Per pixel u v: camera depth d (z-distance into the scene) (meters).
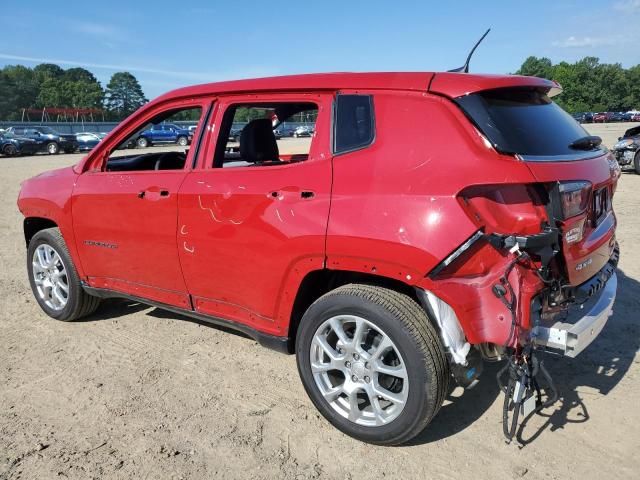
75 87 107.62
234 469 2.66
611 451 2.73
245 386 3.45
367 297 2.64
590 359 3.67
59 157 28.30
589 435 2.87
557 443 2.81
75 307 4.36
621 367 3.56
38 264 4.58
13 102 99.19
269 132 3.80
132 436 2.93
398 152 2.63
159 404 3.24
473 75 2.75
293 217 2.85
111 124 55.19
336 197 2.72
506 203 2.46
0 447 2.83
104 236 3.91
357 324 2.71
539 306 2.53
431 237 2.43
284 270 2.93
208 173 3.33
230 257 3.18
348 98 2.86
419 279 2.49
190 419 3.08
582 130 3.18
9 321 4.56
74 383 3.49
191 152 3.48
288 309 3.01
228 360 3.81
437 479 2.57
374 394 2.73
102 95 110.06
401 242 2.49
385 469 2.64
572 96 107.94
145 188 3.60
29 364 3.76
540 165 2.44
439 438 2.88
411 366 2.54
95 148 4.08
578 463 2.65
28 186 4.54
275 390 3.40
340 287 2.80
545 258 2.45
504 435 2.80
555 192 2.44
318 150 2.91
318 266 2.80
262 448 2.82
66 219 4.14
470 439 2.86
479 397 3.28
